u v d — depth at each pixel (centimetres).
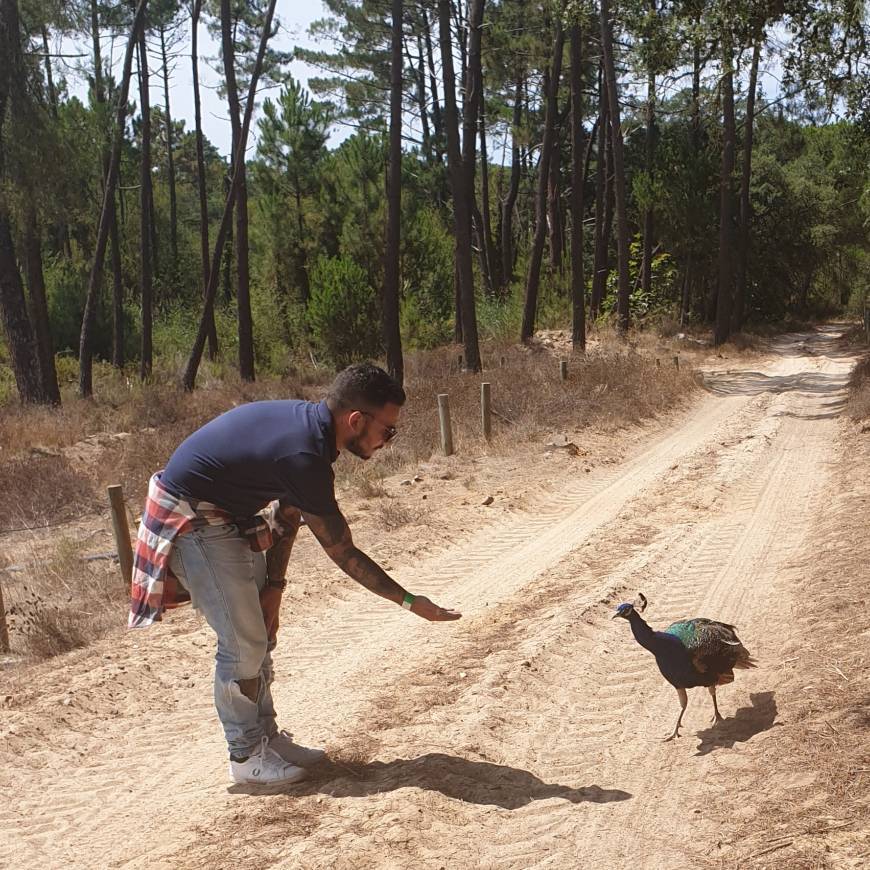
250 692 445
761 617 666
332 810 424
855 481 1124
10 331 2272
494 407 1847
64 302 3419
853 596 654
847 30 1010
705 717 508
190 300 4566
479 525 1089
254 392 2545
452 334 3625
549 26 3241
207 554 409
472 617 745
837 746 431
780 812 386
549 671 599
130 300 3959
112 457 1669
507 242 4875
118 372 3022
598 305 4016
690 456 1499
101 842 418
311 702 581
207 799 451
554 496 1248
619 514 1101
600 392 2042
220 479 400
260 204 3666
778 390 2445
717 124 4266
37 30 2086
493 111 4556
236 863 382
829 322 5981
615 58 3306
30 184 2006
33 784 486
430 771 455
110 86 3603
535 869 366
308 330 3428
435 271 3666
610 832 391
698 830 384
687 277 4300
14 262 2253
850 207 4634
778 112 4234
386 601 805
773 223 4922
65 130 2109
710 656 464
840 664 534
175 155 6494
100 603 835
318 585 841
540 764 468
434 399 2064
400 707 559
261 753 456
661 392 2178
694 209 3994
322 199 3572
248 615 421
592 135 4678
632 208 4703
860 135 1950
